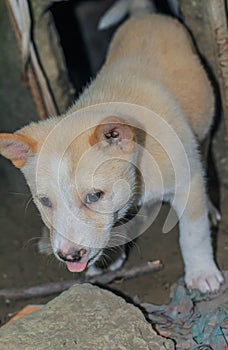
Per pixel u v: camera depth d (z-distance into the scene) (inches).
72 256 29.6
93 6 49.8
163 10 43.4
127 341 30.4
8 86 44.7
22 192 47.9
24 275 41.0
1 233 45.6
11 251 43.7
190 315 32.9
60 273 40.1
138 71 34.4
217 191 41.0
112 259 37.3
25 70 39.3
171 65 35.1
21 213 47.0
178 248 38.4
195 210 33.4
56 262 40.7
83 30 50.5
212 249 35.3
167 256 38.1
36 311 32.3
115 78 33.9
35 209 46.7
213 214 38.4
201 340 31.4
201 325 31.9
